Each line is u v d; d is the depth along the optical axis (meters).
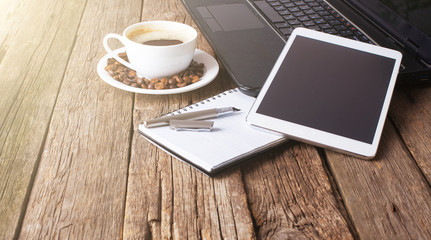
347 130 0.69
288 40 0.83
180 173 0.63
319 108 0.71
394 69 0.79
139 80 0.80
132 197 0.59
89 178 0.61
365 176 0.64
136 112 0.75
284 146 0.70
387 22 0.94
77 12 1.13
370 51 0.81
